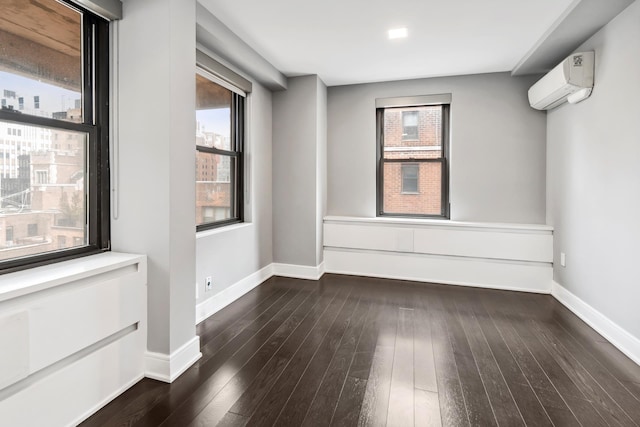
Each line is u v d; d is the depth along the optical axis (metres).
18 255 1.62
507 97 3.71
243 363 2.11
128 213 1.94
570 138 3.05
